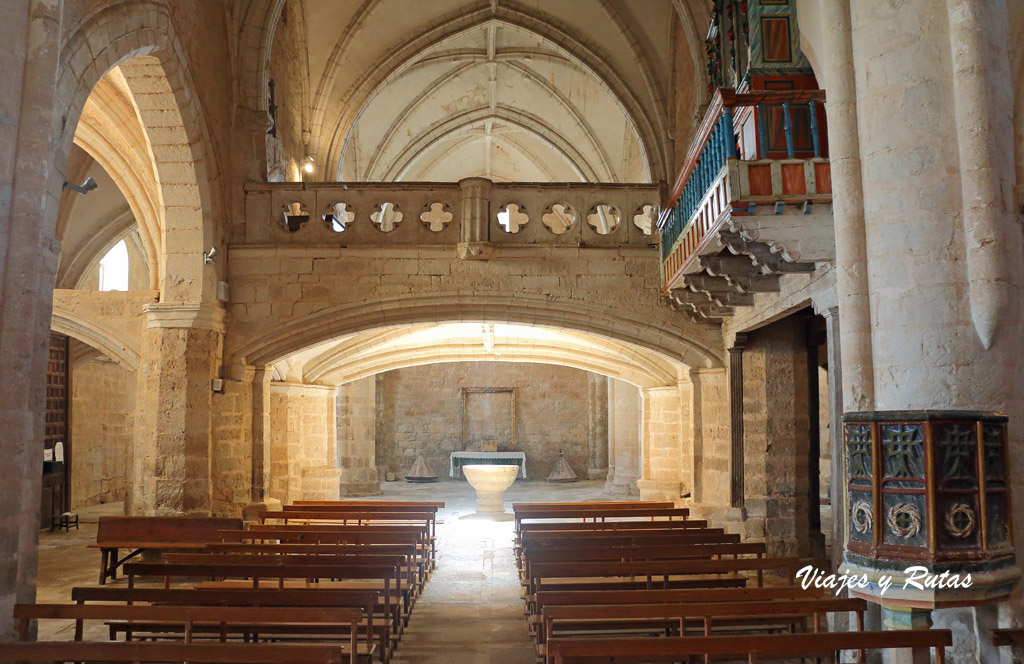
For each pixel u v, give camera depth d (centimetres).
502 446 3002
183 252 1337
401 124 2305
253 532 1081
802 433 1355
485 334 1859
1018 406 632
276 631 757
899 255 660
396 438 3017
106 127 1554
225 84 1393
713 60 1190
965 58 645
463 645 849
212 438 1349
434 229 1502
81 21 880
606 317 1394
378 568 775
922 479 496
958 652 615
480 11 1847
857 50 702
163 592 703
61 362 1931
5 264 712
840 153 709
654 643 496
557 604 677
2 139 712
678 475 1808
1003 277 627
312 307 1385
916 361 646
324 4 1755
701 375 1420
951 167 648
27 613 611
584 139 2352
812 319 1372
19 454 709
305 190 1411
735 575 972
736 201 779
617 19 1638
